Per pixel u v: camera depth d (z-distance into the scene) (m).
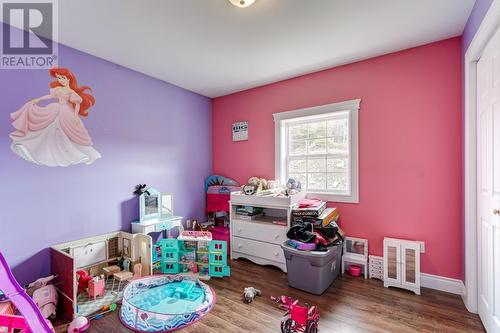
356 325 1.76
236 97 3.63
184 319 1.79
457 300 2.08
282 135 3.21
